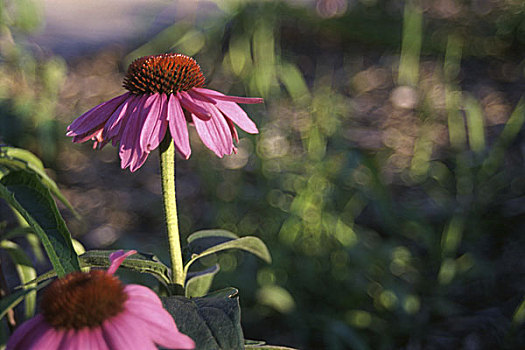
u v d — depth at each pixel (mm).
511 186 1124
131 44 2061
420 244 1012
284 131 1381
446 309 857
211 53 1731
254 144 1176
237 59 1631
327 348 813
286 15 1864
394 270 938
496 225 1021
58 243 469
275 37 1863
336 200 1055
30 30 1214
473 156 1235
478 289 900
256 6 1661
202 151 1348
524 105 1111
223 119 488
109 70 1869
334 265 935
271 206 1062
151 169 1369
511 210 1056
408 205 1087
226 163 1289
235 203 1106
